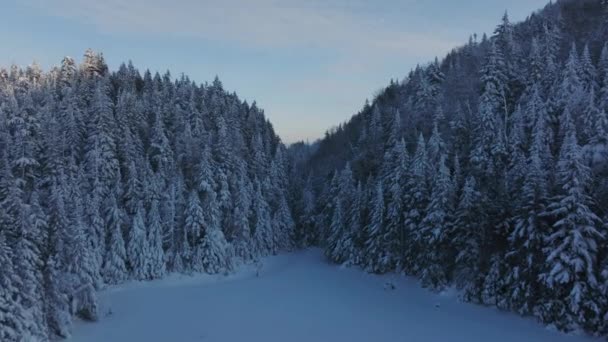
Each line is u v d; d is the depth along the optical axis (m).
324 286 52.28
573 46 58.16
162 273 56.06
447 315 37.97
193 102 85.50
